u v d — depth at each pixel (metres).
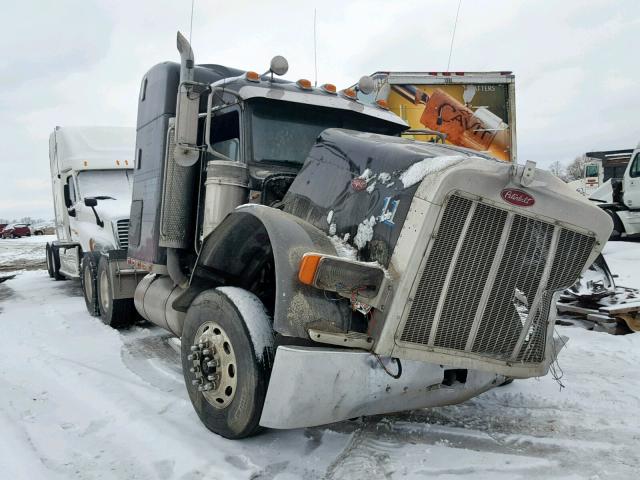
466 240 2.95
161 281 5.56
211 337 3.48
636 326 6.38
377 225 3.09
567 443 3.34
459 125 11.55
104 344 6.00
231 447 3.23
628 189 15.20
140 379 4.67
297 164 4.42
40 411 3.95
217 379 3.40
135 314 6.82
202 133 4.79
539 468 3.00
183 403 4.02
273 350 3.15
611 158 25.62
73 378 4.70
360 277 2.91
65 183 10.91
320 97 4.57
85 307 8.48
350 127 4.79
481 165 2.95
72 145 10.59
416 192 2.96
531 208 3.00
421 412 3.86
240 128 4.29
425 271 2.92
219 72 5.64
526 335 3.19
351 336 2.94
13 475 2.95
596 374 4.82
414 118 11.46
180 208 4.82
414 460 3.09
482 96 11.55
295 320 2.90
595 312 6.50
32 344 6.05
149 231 5.36
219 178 4.02
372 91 5.08
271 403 2.84
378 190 3.18
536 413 3.86
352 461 3.07
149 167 5.50
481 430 3.55
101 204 9.05
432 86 11.47
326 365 2.79
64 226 11.35
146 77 5.73
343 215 3.32
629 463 3.06
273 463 3.04
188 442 3.31
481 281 3.02
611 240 15.59
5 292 10.98
